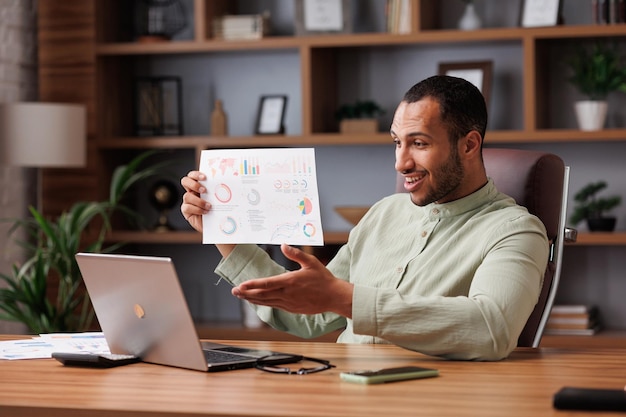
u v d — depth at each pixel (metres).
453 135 1.89
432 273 1.98
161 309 1.62
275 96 4.54
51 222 4.52
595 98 4.13
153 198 4.52
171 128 4.61
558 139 4.04
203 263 4.76
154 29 4.71
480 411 1.28
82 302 4.39
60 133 4.12
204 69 4.70
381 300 1.67
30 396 1.42
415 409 1.30
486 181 2.02
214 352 1.77
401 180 2.37
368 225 2.22
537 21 4.13
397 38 4.18
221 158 1.81
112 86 4.62
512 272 1.77
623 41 4.27
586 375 1.55
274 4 4.62
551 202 2.19
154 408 1.33
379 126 4.50
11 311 4.07
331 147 4.58
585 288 4.35
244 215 1.78
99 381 1.54
